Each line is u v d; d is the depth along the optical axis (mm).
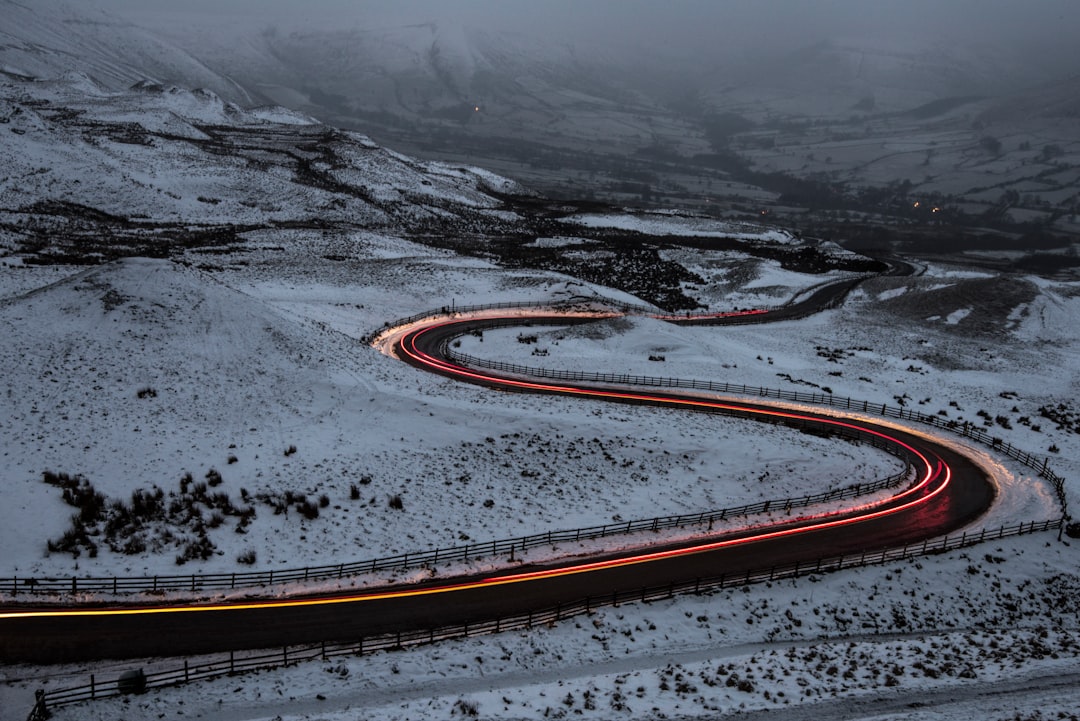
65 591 22516
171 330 42531
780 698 18422
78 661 19438
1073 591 27750
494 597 23984
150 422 34250
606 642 21750
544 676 19828
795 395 50906
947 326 76562
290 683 18688
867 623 24406
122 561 24156
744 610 24203
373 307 70312
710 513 31656
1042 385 59750
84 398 35312
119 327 42000
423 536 27891
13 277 60312
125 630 20922
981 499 35312
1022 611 26375
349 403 38844
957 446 43219
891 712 17875
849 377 57531
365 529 27906
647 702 18078
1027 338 73438
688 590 25016
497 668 19969
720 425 41812
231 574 23562
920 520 32438
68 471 29359
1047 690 19188
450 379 47531
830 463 37719
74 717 17000
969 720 17281
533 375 51375
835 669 20266
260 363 41625
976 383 59031
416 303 74188
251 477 30672
